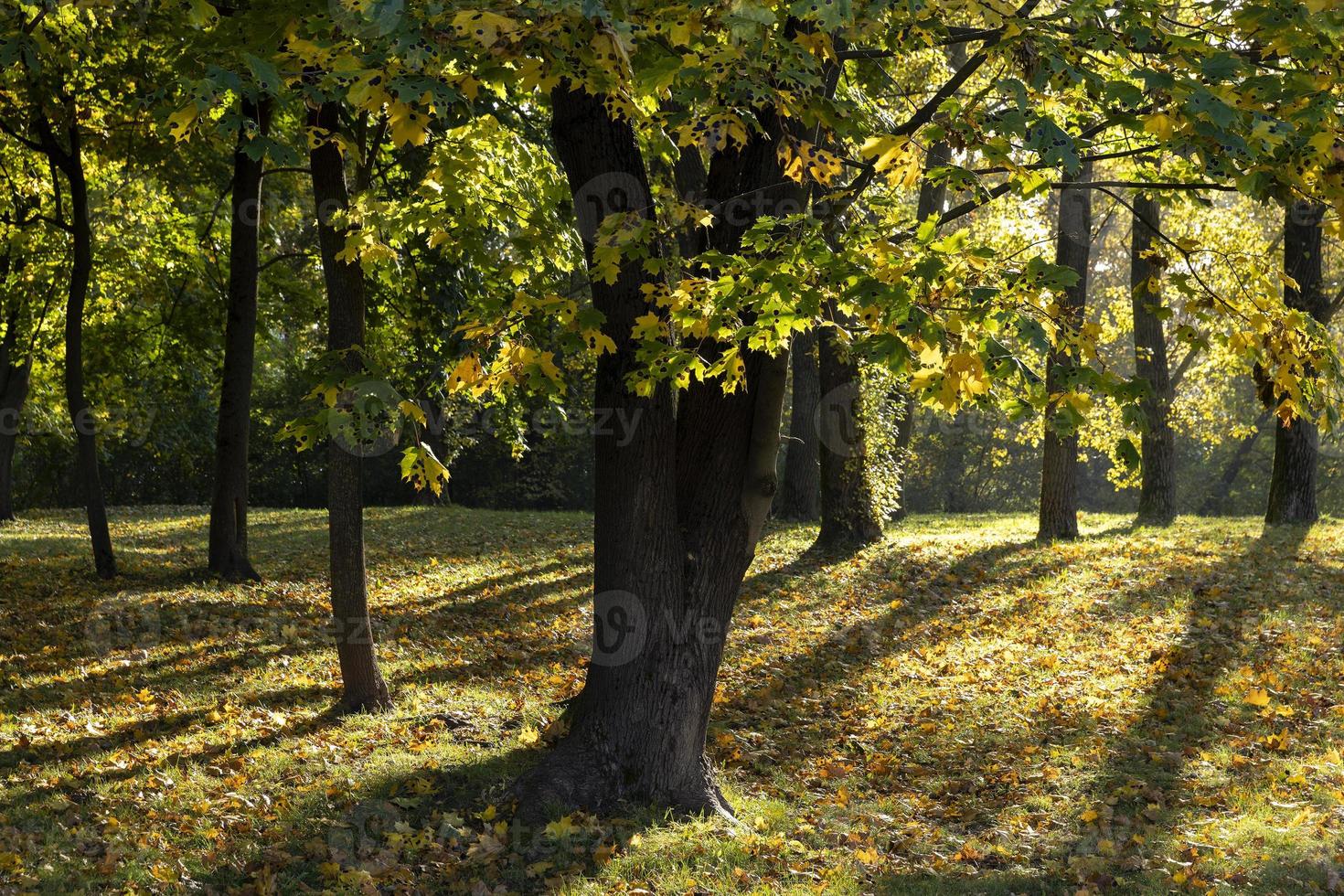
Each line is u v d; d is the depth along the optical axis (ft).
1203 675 31.53
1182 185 19.65
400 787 22.75
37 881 17.58
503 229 23.99
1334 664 31.35
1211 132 14.55
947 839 21.21
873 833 21.63
